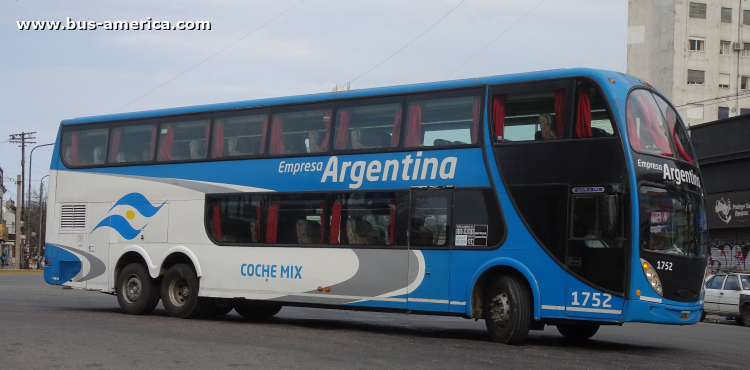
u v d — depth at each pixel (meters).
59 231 16.67
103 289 15.93
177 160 15.20
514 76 11.68
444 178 11.96
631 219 10.48
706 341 13.52
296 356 9.21
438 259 11.88
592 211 10.75
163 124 15.57
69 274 16.45
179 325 13.12
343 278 12.77
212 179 14.62
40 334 10.98
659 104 11.65
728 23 60.22
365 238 12.62
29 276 39.25
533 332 14.33
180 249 14.80
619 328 16.47
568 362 9.37
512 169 11.40
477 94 11.92
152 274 15.16
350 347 10.33
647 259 10.52
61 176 16.83
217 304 14.62
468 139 11.87
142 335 11.16
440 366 8.69
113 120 16.33
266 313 16.11
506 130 11.56
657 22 61.19
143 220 15.48
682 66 59.31
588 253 10.70
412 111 12.47
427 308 11.92
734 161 29.44
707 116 59.09
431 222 12.02
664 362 9.70
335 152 13.16
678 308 10.69
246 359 8.84
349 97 13.19
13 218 100.62
